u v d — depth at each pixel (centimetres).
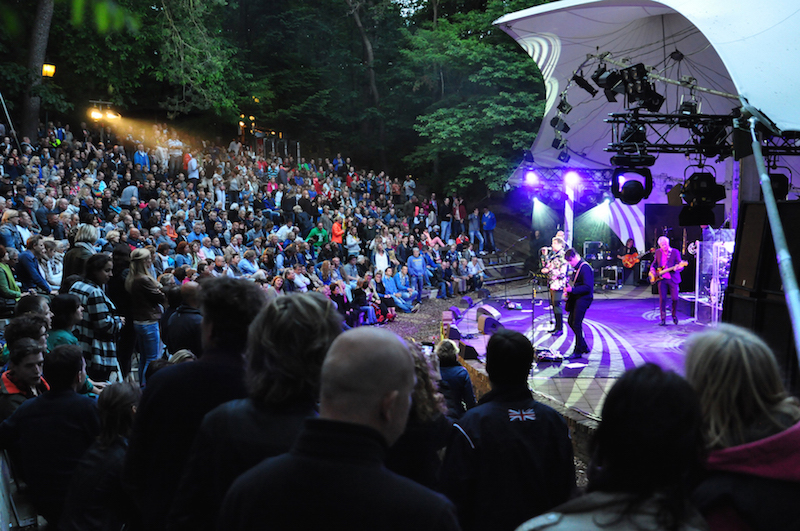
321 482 147
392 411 158
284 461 153
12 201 1391
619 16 1046
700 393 189
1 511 387
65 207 1323
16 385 430
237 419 195
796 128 631
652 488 143
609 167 1584
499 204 3550
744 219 637
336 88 3797
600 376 971
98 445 346
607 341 1249
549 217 2523
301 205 2330
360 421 154
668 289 1480
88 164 1997
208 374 232
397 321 1817
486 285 2480
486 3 3506
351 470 148
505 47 3259
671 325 1426
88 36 2208
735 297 641
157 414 231
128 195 1806
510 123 2972
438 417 298
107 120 2534
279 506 147
